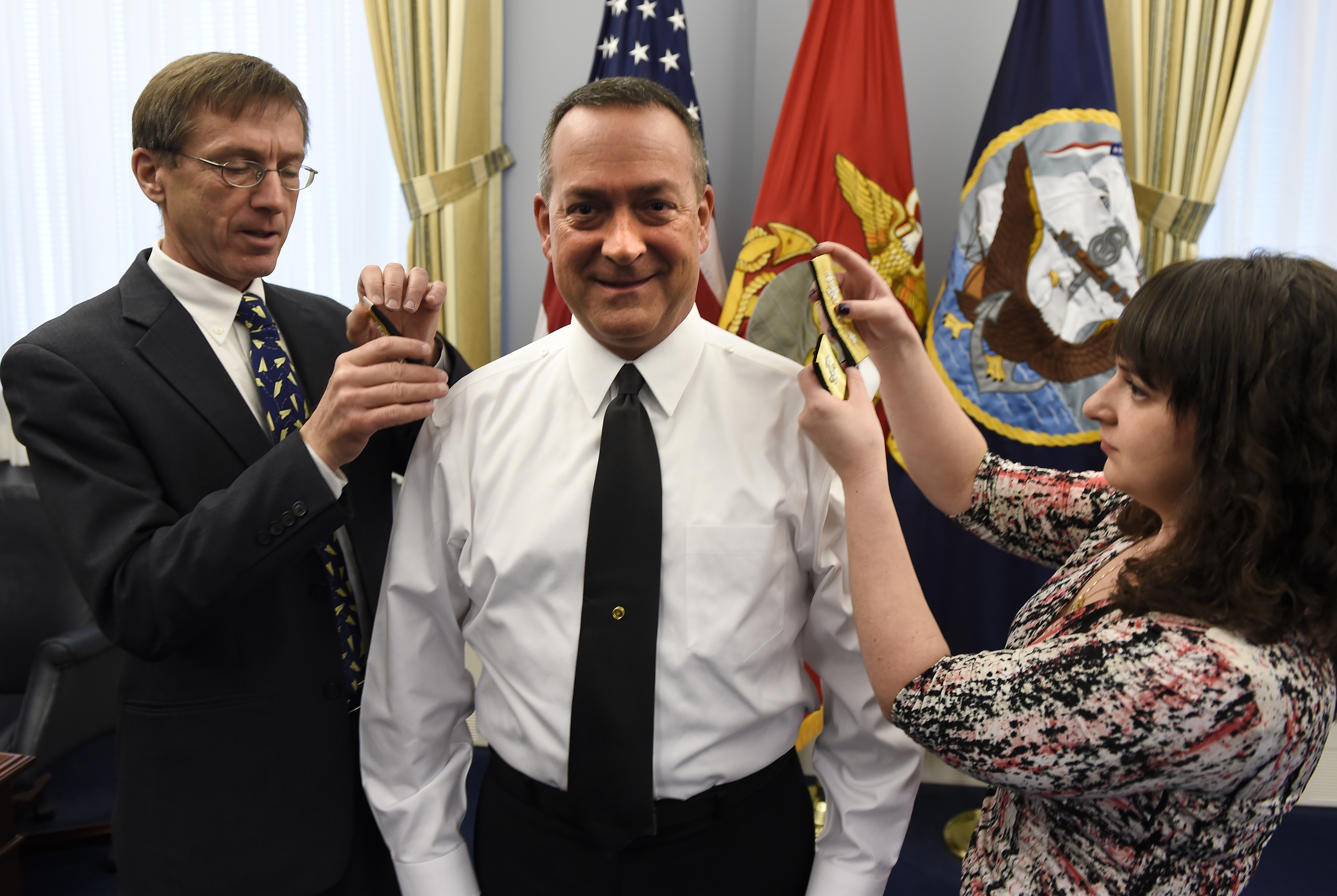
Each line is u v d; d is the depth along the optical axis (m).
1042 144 1.89
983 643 2.01
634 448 0.91
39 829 2.09
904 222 1.99
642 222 0.84
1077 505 0.96
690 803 0.89
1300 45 2.15
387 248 2.51
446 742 1.04
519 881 0.93
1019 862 0.75
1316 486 0.59
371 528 1.14
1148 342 0.66
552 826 0.90
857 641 0.96
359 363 0.90
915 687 0.73
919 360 1.01
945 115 2.26
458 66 2.29
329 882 1.07
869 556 0.79
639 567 0.88
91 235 2.53
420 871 0.99
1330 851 2.08
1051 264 1.88
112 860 2.00
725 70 2.33
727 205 2.38
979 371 1.93
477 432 0.97
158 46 2.42
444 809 1.01
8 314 2.57
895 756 0.96
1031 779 0.66
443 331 2.40
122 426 1.01
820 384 0.81
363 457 1.14
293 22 2.40
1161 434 0.67
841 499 0.95
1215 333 0.62
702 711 0.89
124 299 1.07
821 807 2.14
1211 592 0.62
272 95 1.04
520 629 0.91
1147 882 0.67
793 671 0.97
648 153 0.82
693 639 0.88
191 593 0.91
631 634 0.86
